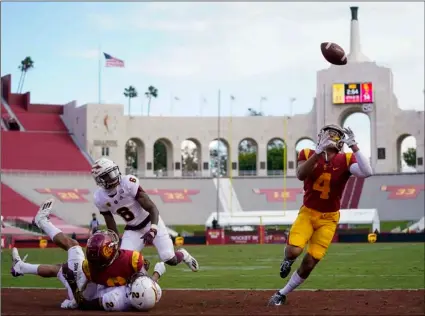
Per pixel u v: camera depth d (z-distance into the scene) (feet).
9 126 254.47
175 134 260.01
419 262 84.79
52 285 55.77
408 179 231.91
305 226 38.04
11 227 177.88
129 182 38.22
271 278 63.16
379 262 85.81
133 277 34.78
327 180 37.35
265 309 35.47
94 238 34.63
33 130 255.50
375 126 246.27
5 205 199.00
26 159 230.68
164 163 380.99
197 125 261.65
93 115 244.42
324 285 54.49
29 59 342.64
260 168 261.24
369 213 187.62
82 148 247.09
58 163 232.32
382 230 210.79
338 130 36.76
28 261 95.35
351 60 254.06
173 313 33.65
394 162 248.73
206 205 231.91
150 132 257.34
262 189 240.73
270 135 261.65
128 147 378.32
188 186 239.50
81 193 218.38
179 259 40.86
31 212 198.08
